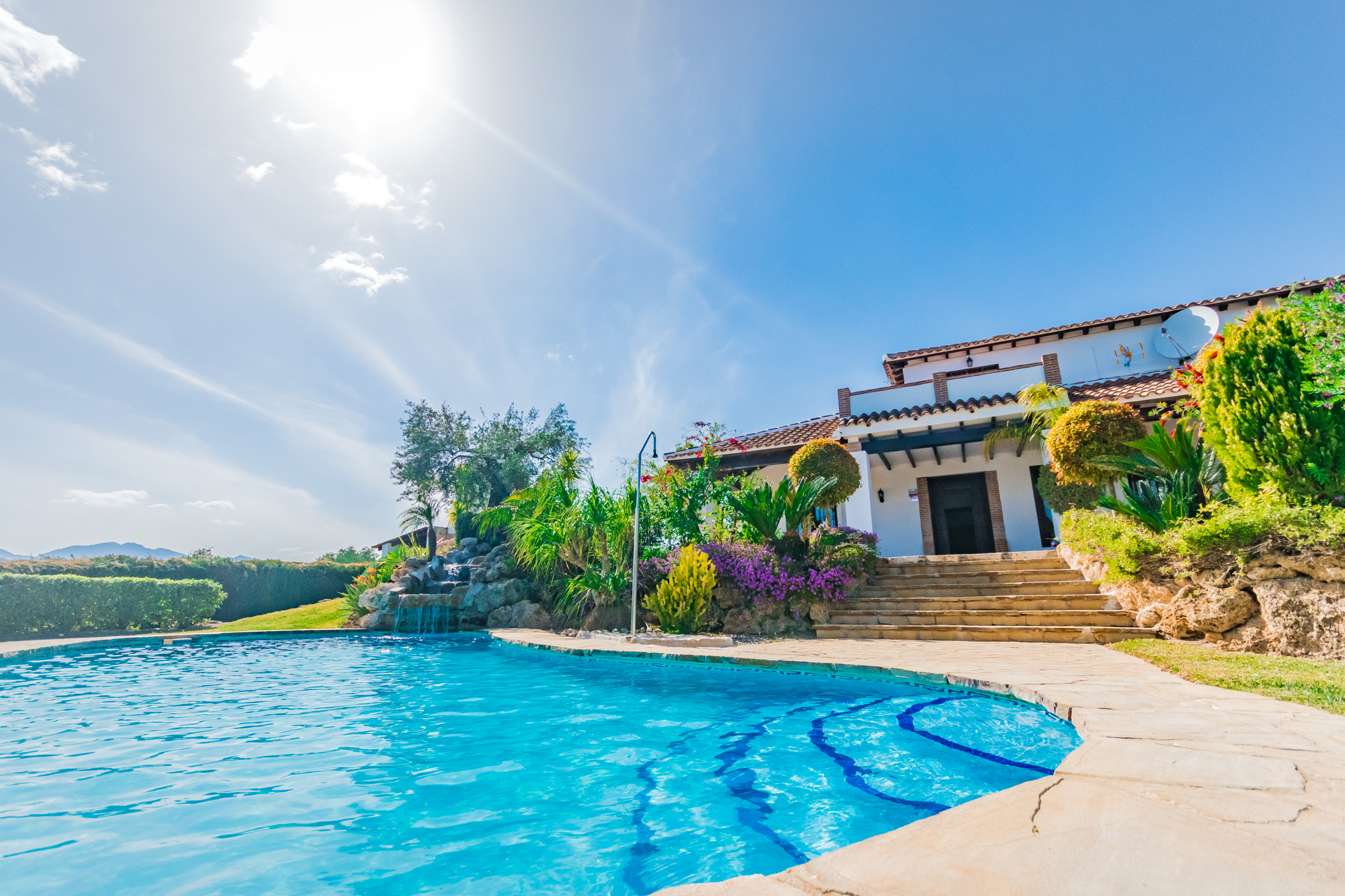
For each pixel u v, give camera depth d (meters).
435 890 2.31
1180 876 1.64
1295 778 2.49
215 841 2.79
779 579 10.48
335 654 10.24
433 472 25.94
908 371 18.52
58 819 3.07
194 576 18.86
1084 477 10.91
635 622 10.44
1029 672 5.59
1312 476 6.76
